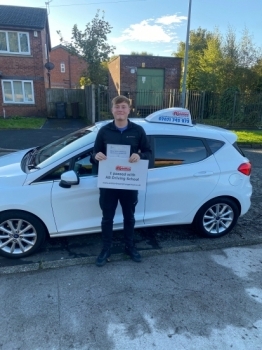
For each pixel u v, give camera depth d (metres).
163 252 3.26
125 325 2.21
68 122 15.91
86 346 2.02
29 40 16.27
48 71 20.06
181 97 13.96
